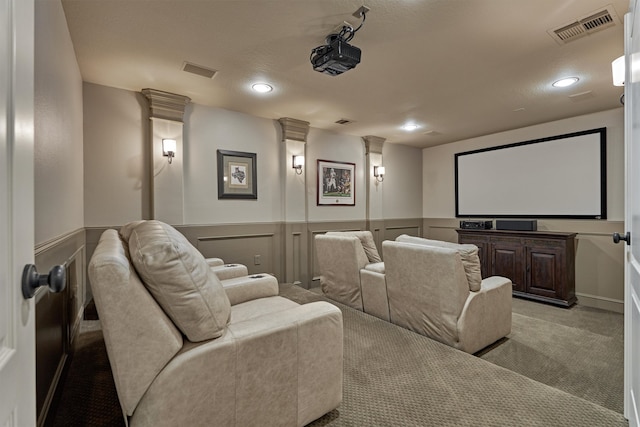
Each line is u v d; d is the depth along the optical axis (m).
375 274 2.87
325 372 1.45
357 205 5.12
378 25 2.05
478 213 5.07
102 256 1.02
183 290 1.13
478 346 2.33
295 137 4.30
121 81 2.95
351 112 3.88
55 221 1.70
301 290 3.84
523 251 3.95
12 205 0.56
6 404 0.53
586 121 3.89
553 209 4.14
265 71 2.74
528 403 1.61
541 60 2.52
